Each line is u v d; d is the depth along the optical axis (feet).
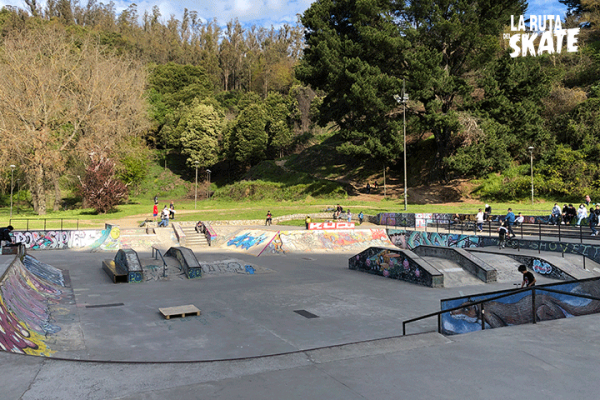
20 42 164.76
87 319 37.76
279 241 89.40
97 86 178.50
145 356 28.19
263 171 233.35
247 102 310.24
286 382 15.43
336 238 94.99
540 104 160.35
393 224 120.16
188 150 264.11
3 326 25.55
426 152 193.16
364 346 19.35
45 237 88.58
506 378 15.53
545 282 54.70
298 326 35.76
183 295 48.01
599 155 136.36
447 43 152.35
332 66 164.04
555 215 92.89
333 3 181.06
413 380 15.51
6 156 154.40
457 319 31.24
